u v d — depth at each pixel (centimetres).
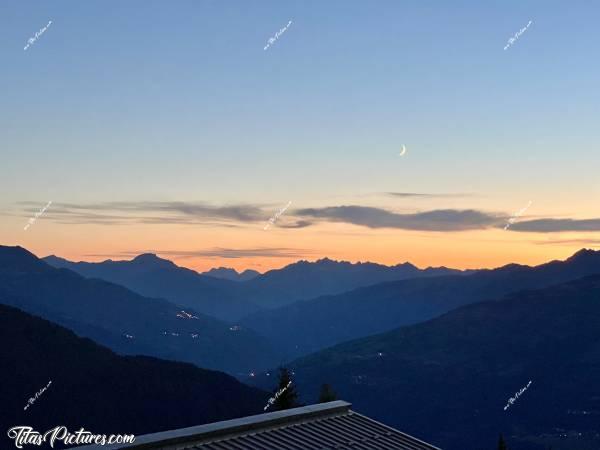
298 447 2398
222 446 2273
